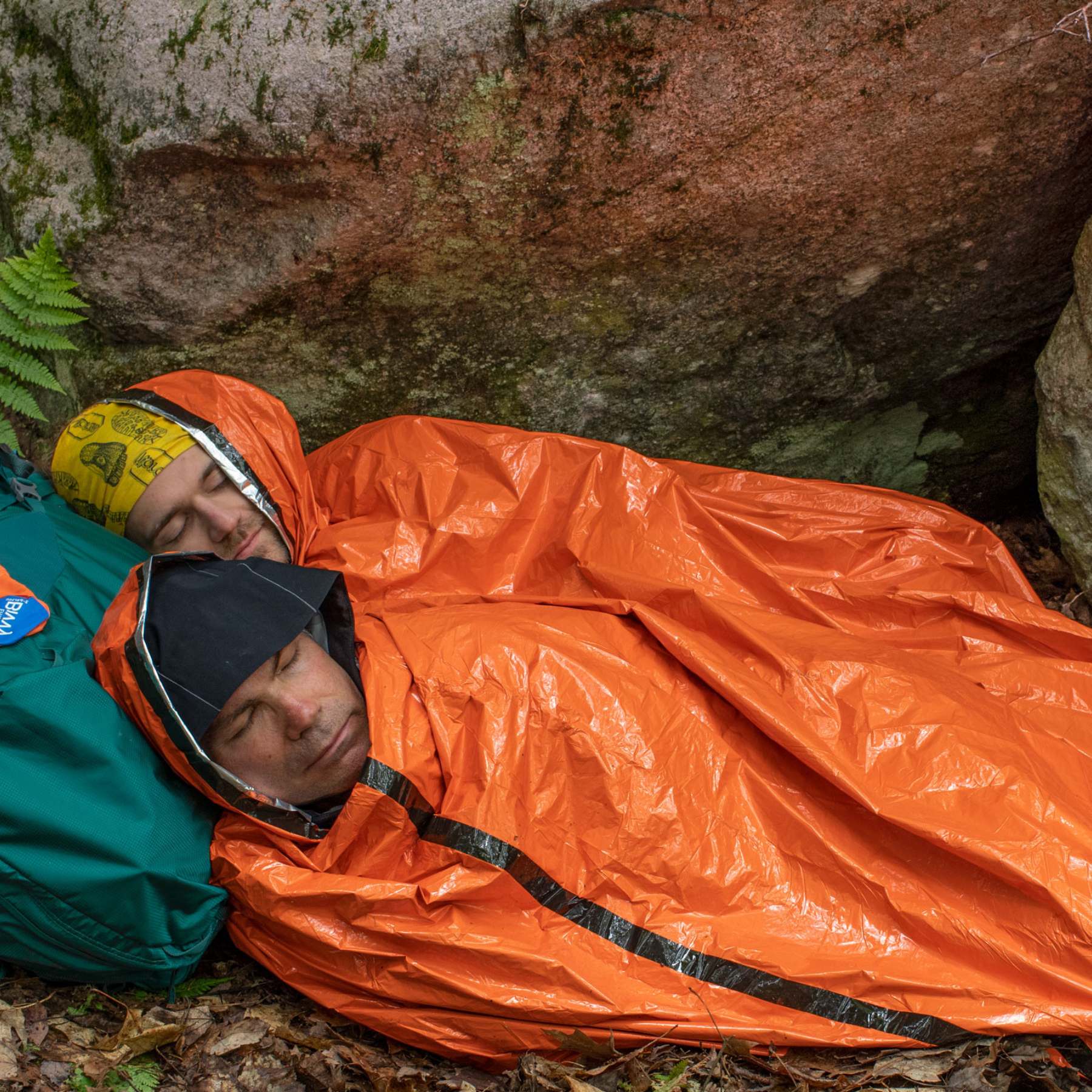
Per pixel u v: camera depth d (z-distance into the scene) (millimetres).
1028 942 1857
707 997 1861
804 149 2365
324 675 2045
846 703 2119
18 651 2045
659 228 2488
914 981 1838
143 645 1938
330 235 2447
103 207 2439
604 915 1931
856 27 2184
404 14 2176
